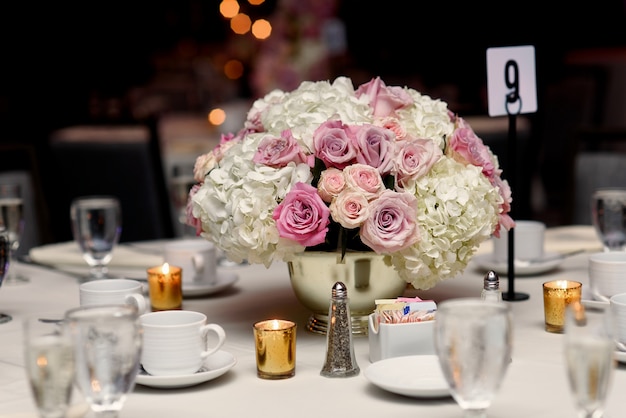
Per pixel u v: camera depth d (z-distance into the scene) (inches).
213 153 66.1
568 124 190.1
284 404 49.3
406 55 320.2
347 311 54.5
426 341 55.6
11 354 60.6
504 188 64.7
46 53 333.4
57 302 75.8
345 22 327.9
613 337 41.9
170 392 51.7
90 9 339.0
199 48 316.5
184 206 99.0
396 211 57.2
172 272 71.4
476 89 232.8
